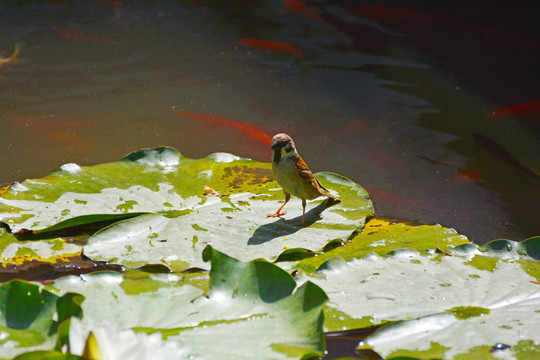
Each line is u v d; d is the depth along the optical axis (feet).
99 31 72.43
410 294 22.80
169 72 59.36
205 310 20.35
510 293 22.98
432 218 33.14
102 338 15.05
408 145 44.32
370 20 78.89
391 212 33.76
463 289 23.29
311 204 32.83
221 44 69.15
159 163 35.81
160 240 27.66
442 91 55.72
